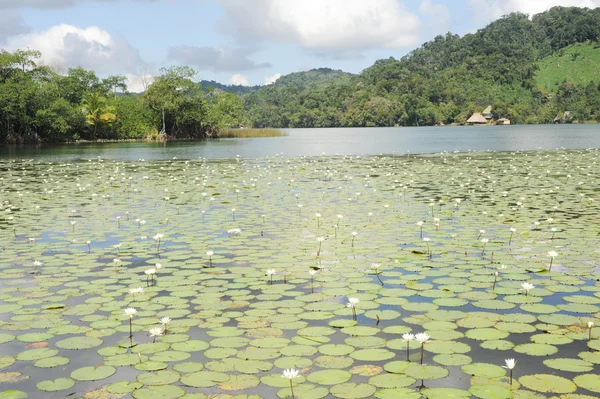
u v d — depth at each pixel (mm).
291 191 15672
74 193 15969
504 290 6496
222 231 10156
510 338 5078
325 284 6828
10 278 7223
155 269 7102
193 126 75000
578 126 113750
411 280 6949
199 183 18297
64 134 62781
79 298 6395
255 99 188375
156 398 4051
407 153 34812
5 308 6059
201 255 8375
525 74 166875
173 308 6023
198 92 72562
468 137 63062
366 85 170875
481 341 5020
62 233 10117
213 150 42188
